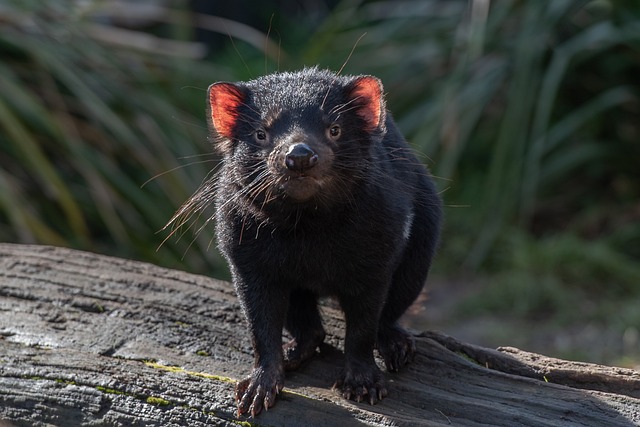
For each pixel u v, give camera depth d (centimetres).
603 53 1298
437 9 1421
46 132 1116
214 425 553
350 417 547
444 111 1195
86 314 658
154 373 585
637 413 547
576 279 1159
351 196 548
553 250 1173
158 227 1119
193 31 1571
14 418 578
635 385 584
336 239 555
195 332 638
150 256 1111
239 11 1709
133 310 659
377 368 582
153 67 1233
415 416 554
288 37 1648
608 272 1152
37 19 1138
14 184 1078
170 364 600
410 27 1399
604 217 1274
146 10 1302
